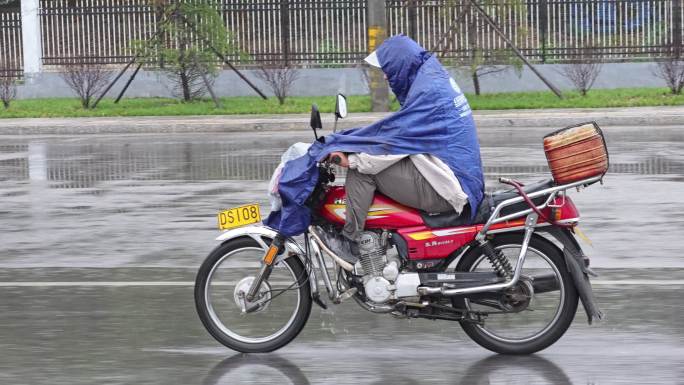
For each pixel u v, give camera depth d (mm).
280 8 43156
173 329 11477
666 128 31984
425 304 10125
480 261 10312
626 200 19281
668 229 16562
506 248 10242
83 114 39062
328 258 14625
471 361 10172
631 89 40906
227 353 10586
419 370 9914
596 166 9883
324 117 35406
